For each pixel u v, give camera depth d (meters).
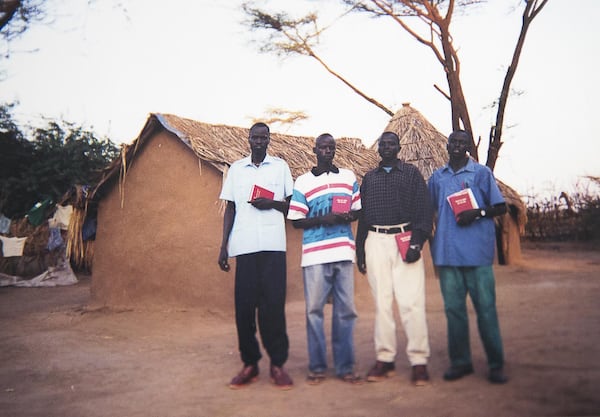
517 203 6.97
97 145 16.20
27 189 14.60
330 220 3.65
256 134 3.94
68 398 3.66
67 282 11.98
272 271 3.71
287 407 3.10
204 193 7.30
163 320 6.77
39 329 6.75
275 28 11.70
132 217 7.95
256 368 3.73
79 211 8.67
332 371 3.85
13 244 12.20
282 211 3.89
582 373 2.70
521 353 3.03
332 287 3.69
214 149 7.30
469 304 4.79
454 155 3.59
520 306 3.61
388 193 3.63
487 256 3.31
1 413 3.41
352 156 9.55
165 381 3.92
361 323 5.09
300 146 8.89
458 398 2.85
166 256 7.54
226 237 4.02
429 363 3.67
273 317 3.63
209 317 6.79
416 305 3.40
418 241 3.48
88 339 5.88
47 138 15.60
